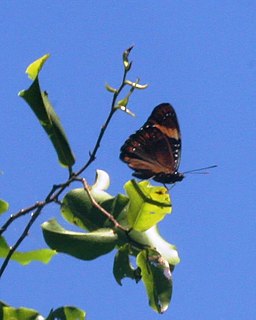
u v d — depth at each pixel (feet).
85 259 17.15
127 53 16.75
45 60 17.94
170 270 18.52
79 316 17.21
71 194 18.42
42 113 18.03
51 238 17.07
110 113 16.55
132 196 18.24
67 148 17.97
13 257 17.61
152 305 17.63
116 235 17.31
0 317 16.96
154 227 18.86
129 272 17.98
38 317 17.04
